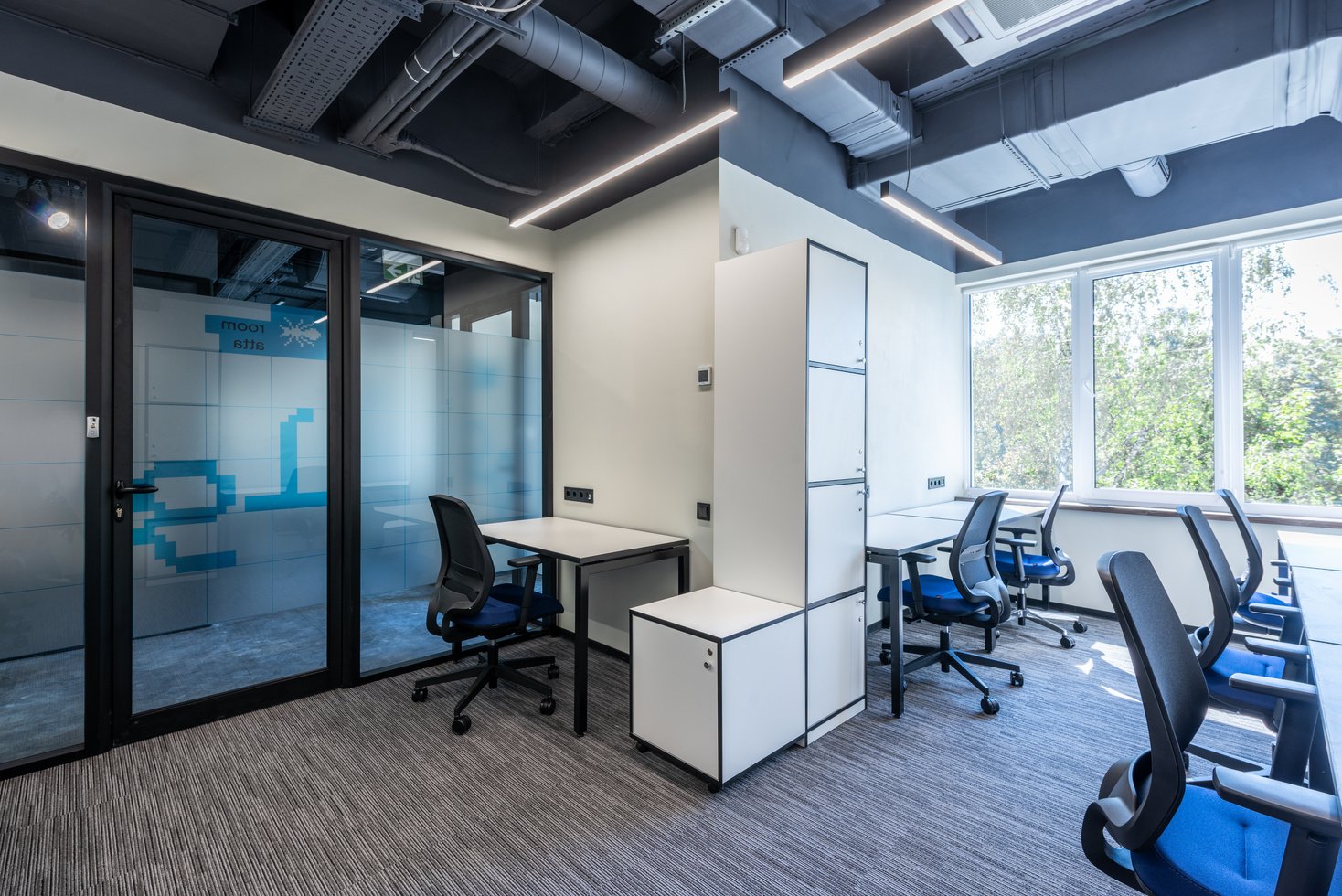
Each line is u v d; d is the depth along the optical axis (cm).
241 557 278
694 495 314
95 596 238
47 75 227
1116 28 291
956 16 243
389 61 315
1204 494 391
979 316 497
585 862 180
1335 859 87
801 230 350
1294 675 192
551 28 255
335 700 292
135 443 250
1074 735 258
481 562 264
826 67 222
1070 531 434
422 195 330
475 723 270
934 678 325
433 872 176
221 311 271
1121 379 424
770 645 231
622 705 290
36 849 185
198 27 230
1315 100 277
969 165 351
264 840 190
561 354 393
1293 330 361
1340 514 346
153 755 240
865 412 284
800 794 215
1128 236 411
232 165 269
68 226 233
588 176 292
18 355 224
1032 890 168
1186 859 106
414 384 334
